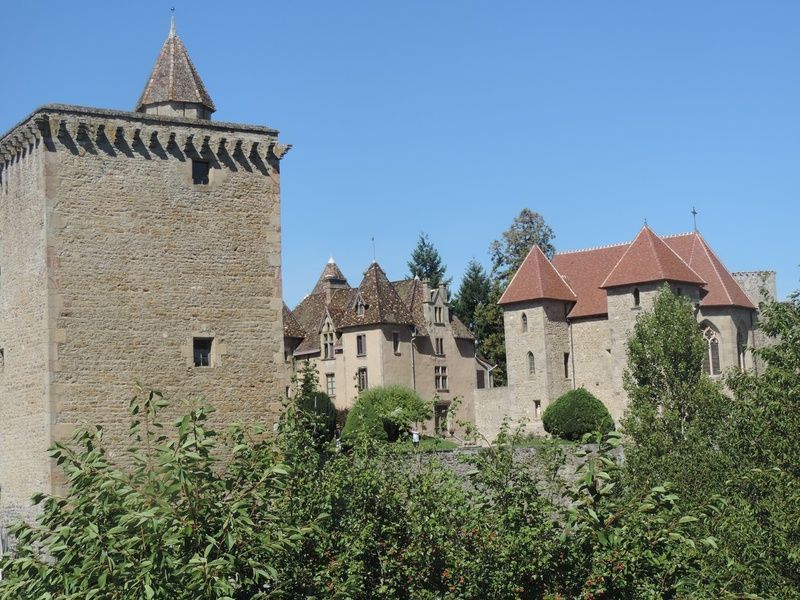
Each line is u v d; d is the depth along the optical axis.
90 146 38.84
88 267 38.53
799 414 30.83
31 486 38.66
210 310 40.66
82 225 38.56
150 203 39.81
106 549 19.94
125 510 20.83
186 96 44.78
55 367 37.69
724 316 68.31
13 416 39.94
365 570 22.89
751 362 69.56
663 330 55.22
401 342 79.25
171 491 21.11
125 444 38.47
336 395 79.88
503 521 22.20
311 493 23.59
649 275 67.31
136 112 41.94
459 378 83.69
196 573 19.28
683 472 36.72
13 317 40.03
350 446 27.47
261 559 21.75
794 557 26.06
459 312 111.75
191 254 40.44
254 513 22.23
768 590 26.22
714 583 23.59
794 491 28.16
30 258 39.00
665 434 42.56
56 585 20.47
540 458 23.81
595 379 71.94
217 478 21.80
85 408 38.00
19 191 39.75
